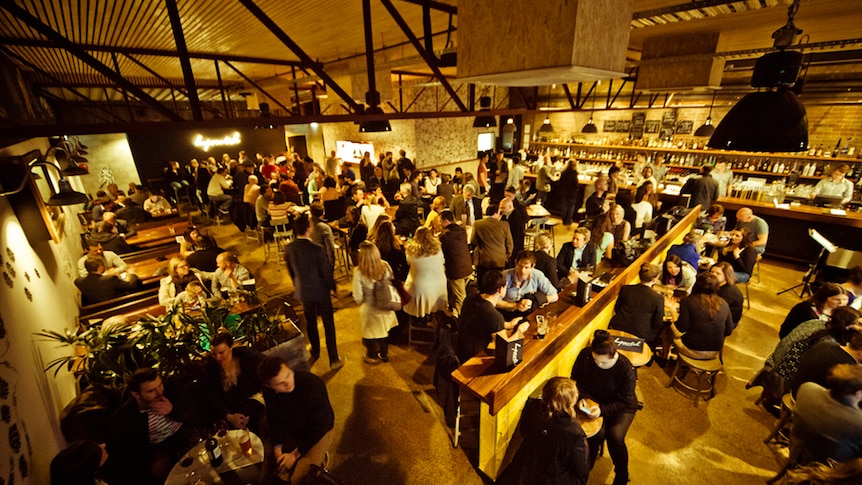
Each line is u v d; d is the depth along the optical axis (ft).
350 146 45.62
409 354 14.55
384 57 20.59
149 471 8.58
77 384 10.90
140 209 25.67
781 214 21.50
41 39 13.83
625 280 13.93
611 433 9.09
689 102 31.07
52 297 12.11
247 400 10.14
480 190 30.58
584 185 30.58
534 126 43.06
